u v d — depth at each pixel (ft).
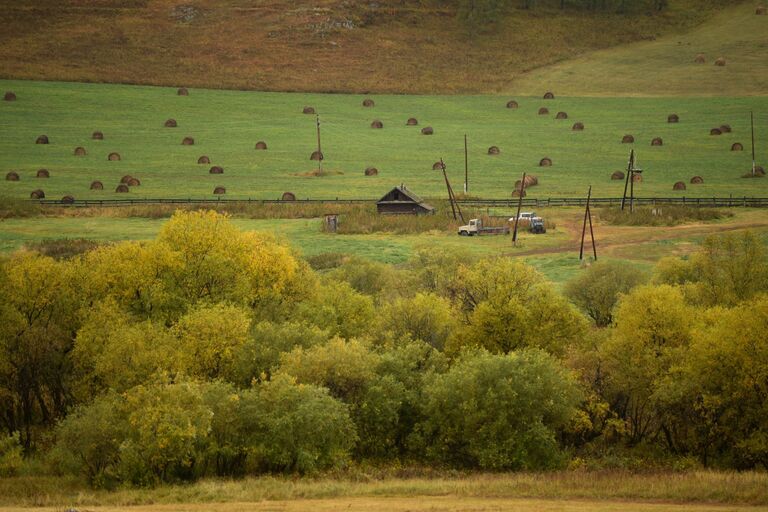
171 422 467.11
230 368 558.56
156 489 448.24
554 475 477.77
